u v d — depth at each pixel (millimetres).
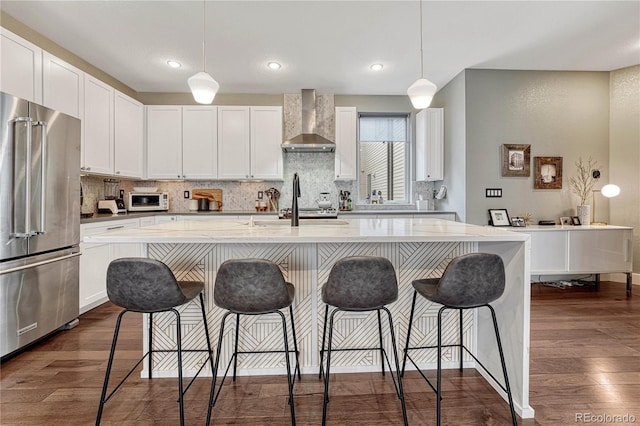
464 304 1661
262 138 4707
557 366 2201
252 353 2178
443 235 1766
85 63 3760
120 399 1900
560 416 1732
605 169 4227
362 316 2203
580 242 3783
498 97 4129
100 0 2621
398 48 3477
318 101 4816
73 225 2859
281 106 4773
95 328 2869
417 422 1710
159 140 4633
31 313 2441
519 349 1789
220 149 4676
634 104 4043
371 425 1688
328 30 3100
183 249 2133
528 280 1766
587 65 4016
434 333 2236
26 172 2318
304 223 2660
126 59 3707
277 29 3078
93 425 1675
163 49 3469
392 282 1663
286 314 2176
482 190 4137
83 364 2273
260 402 1882
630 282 3801
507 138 4152
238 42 3322
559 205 4211
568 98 4188
